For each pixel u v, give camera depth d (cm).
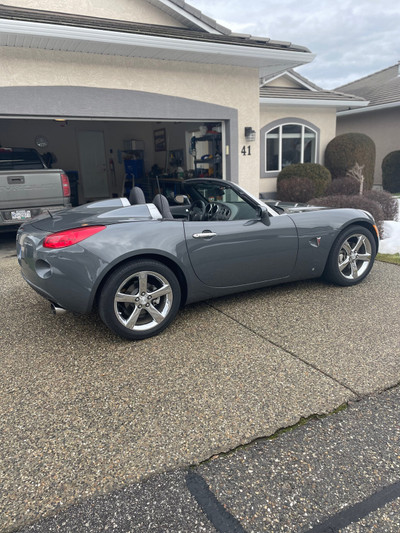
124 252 306
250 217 389
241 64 764
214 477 191
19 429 225
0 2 668
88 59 641
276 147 1202
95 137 1359
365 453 203
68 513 173
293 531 163
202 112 764
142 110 703
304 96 1200
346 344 312
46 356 306
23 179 643
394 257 571
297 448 207
